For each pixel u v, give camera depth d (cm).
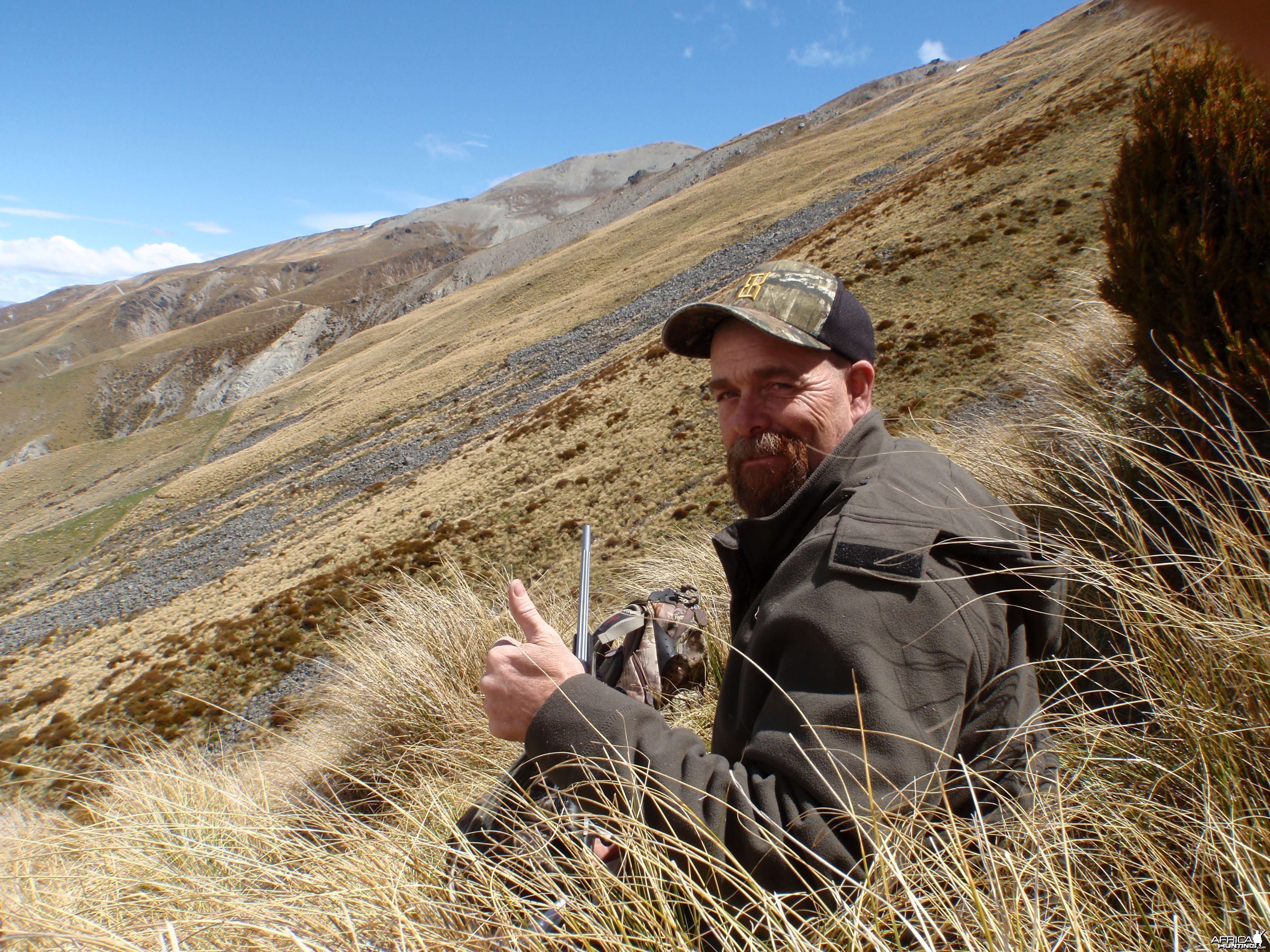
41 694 2605
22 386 17712
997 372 1199
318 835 181
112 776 278
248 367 18800
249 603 2825
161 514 6638
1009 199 2309
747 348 150
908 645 111
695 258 6519
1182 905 105
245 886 156
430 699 349
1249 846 109
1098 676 188
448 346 8231
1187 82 290
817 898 104
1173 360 301
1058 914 113
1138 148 308
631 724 121
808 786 107
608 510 1958
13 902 142
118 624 3959
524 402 4978
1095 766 145
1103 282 338
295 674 2012
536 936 113
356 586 2359
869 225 3222
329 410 7919
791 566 126
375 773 304
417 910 123
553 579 652
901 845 109
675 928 109
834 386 151
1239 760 128
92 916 154
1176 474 208
